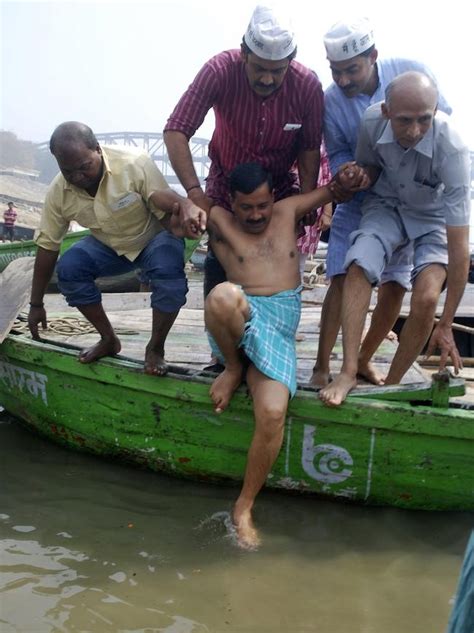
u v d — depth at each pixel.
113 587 3.11
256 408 3.40
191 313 6.34
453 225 3.45
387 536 3.52
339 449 3.60
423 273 3.70
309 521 3.64
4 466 4.29
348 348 3.62
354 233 3.78
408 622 2.90
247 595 3.07
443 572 3.25
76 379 4.16
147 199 3.70
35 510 3.76
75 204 3.79
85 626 2.85
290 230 3.69
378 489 3.65
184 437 3.89
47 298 6.90
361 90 3.72
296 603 3.02
